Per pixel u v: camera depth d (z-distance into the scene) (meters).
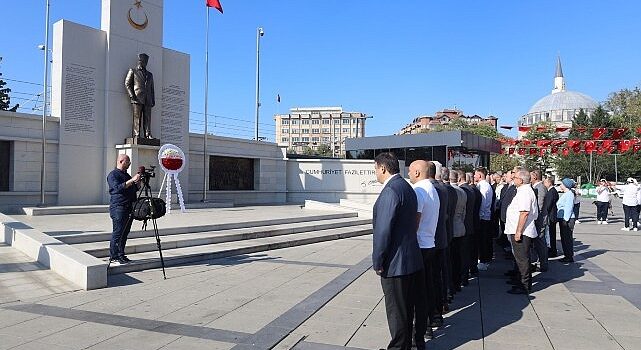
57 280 7.43
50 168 16.48
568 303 6.85
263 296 6.90
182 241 10.36
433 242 5.42
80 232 10.13
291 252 11.11
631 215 17.38
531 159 65.44
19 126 15.71
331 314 6.07
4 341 4.92
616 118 65.38
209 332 5.28
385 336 5.22
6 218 10.73
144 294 6.95
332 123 116.00
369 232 15.06
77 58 17.05
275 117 129.75
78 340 4.97
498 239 12.58
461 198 7.41
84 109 17.25
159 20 19.77
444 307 6.37
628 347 4.98
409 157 35.12
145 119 18.61
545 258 9.40
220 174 23.70
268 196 26.02
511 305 6.75
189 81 21.27
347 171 27.67
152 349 4.73
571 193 10.56
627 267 9.84
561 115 118.94
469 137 34.06
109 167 17.81
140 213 8.07
